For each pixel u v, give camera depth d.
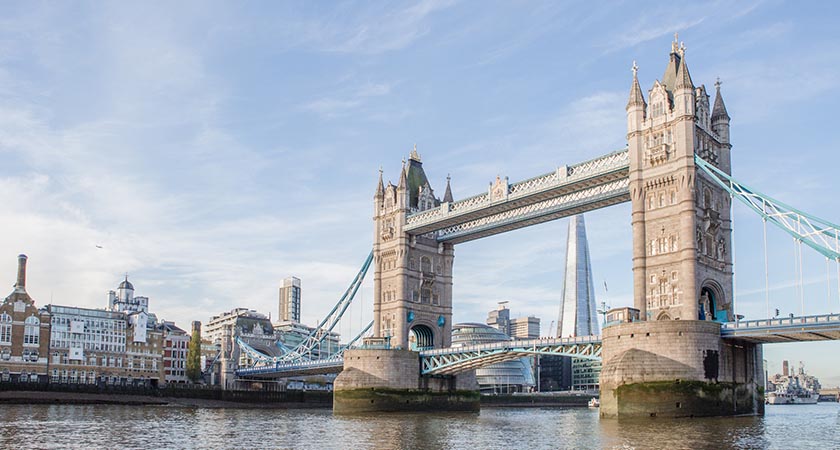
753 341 98.62
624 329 96.06
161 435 79.50
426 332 146.75
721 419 89.94
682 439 68.88
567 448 64.75
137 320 195.38
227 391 169.12
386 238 145.38
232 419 107.94
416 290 142.88
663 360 91.81
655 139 103.19
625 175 108.12
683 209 98.12
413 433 82.88
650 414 91.00
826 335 91.75
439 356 133.25
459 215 129.75
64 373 179.62
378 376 131.50
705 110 104.88
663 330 92.56
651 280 100.62
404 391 132.88
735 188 102.81
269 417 114.31
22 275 176.12
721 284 102.12
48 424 91.44
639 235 102.25
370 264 152.00
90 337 185.62
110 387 157.50
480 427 91.50
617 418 92.00
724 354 95.50
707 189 102.50
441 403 138.50
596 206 115.75
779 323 90.69
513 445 68.81
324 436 79.19
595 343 107.00
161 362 199.12
